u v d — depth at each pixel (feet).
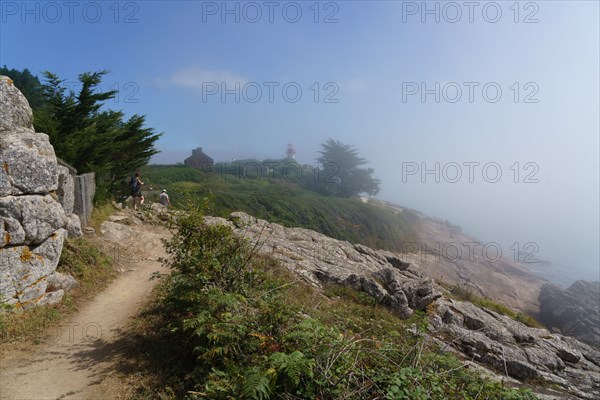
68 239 37.65
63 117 58.80
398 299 44.93
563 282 190.49
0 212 26.53
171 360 21.35
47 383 19.47
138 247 47.73
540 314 116.57
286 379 15.92
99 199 58.39
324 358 16.94
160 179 124.47
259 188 146.61
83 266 35.12
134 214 62.44
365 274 51.88
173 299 24.13
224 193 123.03
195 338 21.72
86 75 58.13
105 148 58.90
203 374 18.78
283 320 20.12
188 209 26.17
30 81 90.84
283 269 44.75
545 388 35.04
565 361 45.42
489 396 18.19
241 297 21.91
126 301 31.91
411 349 19.22
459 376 19.38
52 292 28.99
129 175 78.28
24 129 30.12
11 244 26.94
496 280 144.77
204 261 23.88
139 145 72.08
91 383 19.60
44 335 24.52
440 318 44.09
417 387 15.84
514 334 46.21
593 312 102.78
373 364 17.84
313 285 44.19
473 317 46.78
